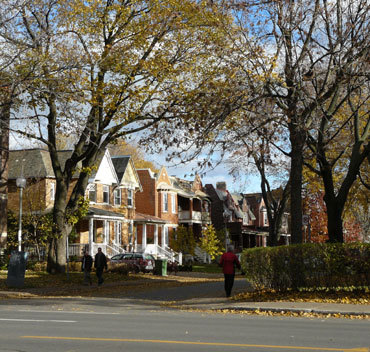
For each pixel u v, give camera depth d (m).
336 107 21.73
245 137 20.41
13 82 21.73
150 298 22.34
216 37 21.42
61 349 9.21
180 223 66.44
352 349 9.20
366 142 26.75
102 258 30.30
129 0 29.11
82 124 24.25
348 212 49.12
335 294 18.19
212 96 20.42
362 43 19.86
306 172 40.28
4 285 27.64
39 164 47.91
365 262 17.92
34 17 26.64
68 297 23.23
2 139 40.09
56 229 34.12
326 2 20.25
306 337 10.66
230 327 12.34
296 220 21.61
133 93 28.33
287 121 19.70
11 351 9.01
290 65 20.05
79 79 24.94
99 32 29.25
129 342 10.00
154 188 61.25
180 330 11.76
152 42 29.34
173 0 27.00
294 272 18.86
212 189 78.25
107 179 52.81
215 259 67.62
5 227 40.06
